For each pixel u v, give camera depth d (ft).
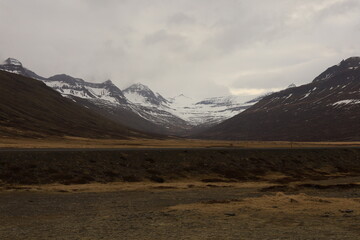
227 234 73.26
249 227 80.07
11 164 186.29
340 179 229.66
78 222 92.48
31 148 272.10
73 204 125.70
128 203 128.36
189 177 216.74
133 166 216.13
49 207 119.03
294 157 279.28
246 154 266.98
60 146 325.42
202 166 234.58
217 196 147.64
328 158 291.79
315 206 107.34
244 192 162.50
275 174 243.19
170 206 119.65
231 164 246.27
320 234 71.36
